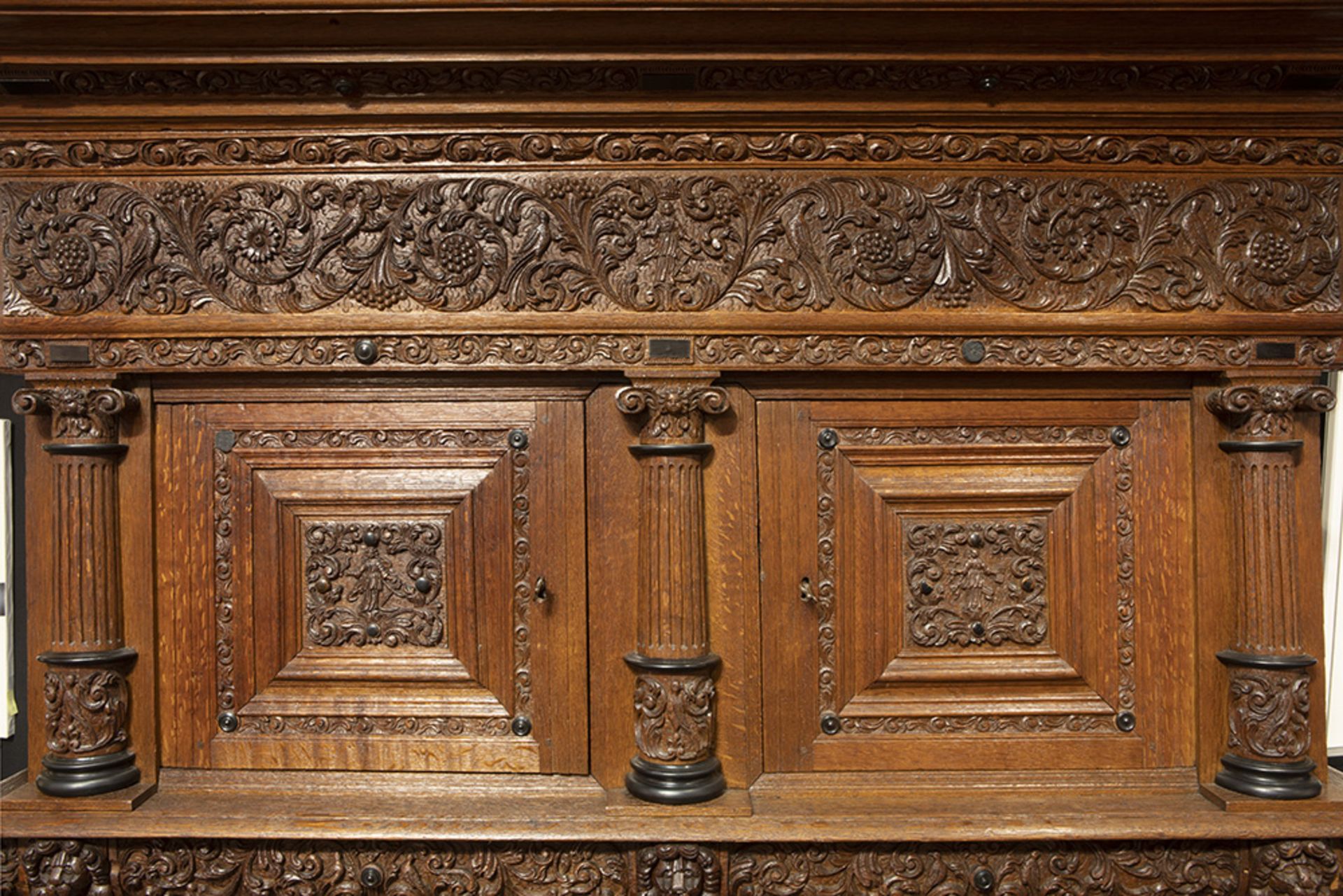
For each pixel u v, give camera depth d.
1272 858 1.57
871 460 1.69
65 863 1.57
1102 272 1.66
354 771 1.69
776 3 1.47
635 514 1.68
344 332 1.64
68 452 1.63
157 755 1.69
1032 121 1.64
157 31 1.53
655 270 1.64
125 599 1.68
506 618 1.69
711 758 1.66
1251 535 1.64
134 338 1.64
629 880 1.59
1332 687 2.04
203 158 1.65
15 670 2.09
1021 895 1.59
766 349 1.64
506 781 1.69
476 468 1.70
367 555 1.70
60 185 1.65
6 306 1.65
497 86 1.62
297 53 1.56
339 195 1.64
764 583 1.68
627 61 1.57
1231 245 1.66
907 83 1.62
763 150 1.64
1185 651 1.70
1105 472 1.70
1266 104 1.63
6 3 1.46
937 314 1.64
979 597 1.70
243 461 1.70
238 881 1.61
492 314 1.64
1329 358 1.66
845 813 1.61
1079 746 1.69
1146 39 1.56
